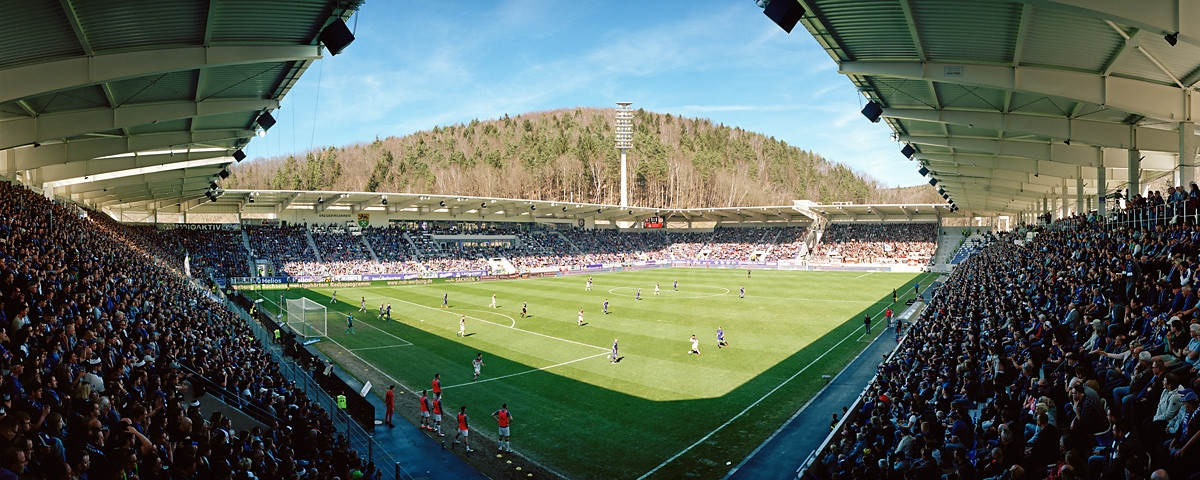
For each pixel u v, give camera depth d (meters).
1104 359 11.77
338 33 16.11
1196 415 7.23
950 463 11.16
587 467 17.61
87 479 7.26
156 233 63.97
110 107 21.56
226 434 10.93
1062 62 17.11
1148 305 13.33
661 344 34.38
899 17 15.62
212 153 38.16
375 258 77.00
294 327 38.88
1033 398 11.49
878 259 91.19
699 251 105.56
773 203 164.00
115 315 15.77
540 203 87.56
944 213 93.69
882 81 22.00
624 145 113.19
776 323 41.53
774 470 17.22
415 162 142.12
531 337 36.34
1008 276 30.98
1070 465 7.43
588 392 24.86
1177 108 18.02
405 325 40.38
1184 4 11.26
